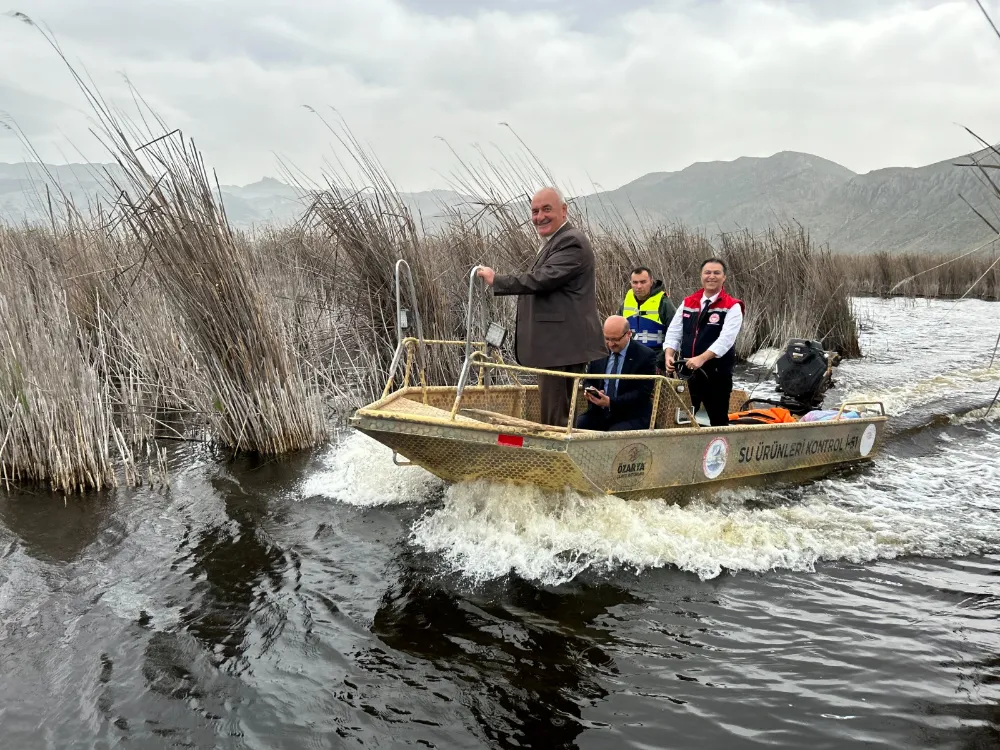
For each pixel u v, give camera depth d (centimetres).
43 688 286
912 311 1958
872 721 264
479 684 288
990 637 322
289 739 257
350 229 674
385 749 252
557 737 258
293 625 332
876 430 599
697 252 1229
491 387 548
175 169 547
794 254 1264
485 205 768
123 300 693
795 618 339
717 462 485
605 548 406
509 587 368
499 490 451
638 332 665
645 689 285
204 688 286
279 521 452
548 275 445
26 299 558
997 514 477
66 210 716
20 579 374
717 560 397
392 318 689
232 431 596
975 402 780
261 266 740
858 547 418
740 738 256
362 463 549
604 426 517
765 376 1030
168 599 356
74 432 509
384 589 366
